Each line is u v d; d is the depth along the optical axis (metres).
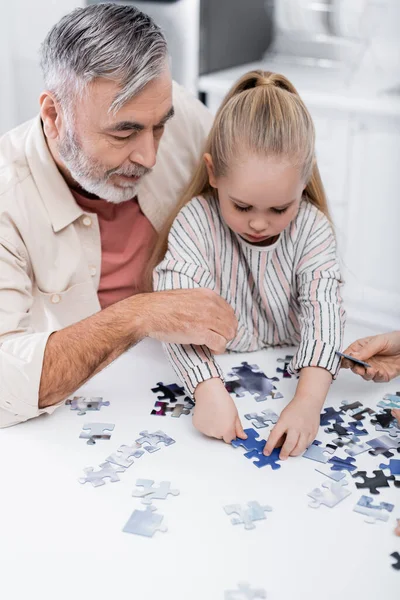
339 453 1.01
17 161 1.34
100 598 0.77
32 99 3.04
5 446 1.04
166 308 1.13
